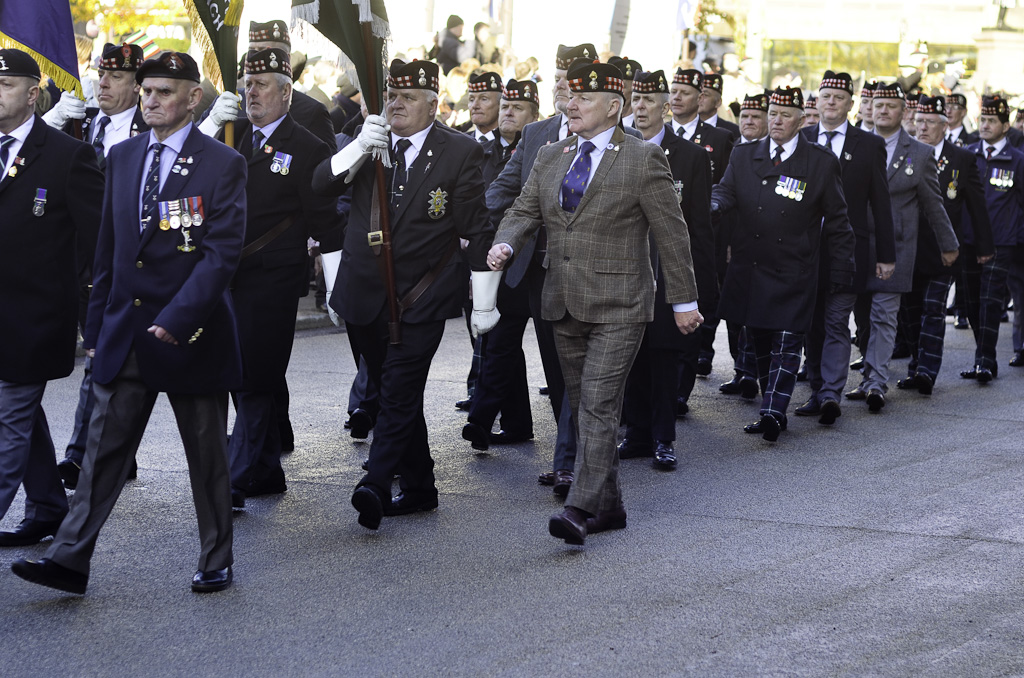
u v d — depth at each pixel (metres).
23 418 6.70
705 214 8.91
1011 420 10.38
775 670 5.27
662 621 5.80
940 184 12.05
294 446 9.23
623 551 6.82
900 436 9.77
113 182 6.12
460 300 7.36
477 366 10.55
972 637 5.63
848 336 10.23
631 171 6.87
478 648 5.50
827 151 9.65
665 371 8.64
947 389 11.84
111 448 6.04
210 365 6.04
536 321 7.96
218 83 7.70
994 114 12.64
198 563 6.25
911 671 5.26
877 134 10.88
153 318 5.95
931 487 8.21
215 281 5.88
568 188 6.96
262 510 7.59
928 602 6.06
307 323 14.77
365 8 7.03
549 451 9.22
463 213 7.29
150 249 5.97
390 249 7.19
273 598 6.10
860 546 6.94
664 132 8.95
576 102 6.91
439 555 6.75
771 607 5.99
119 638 5.61
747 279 9.73
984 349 12.34
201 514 6.20
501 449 9.27
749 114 10.80
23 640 5.57
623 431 9.80
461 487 8.16
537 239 7.86
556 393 7.99
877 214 10.25
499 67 15.41
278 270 7.63
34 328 6.65
